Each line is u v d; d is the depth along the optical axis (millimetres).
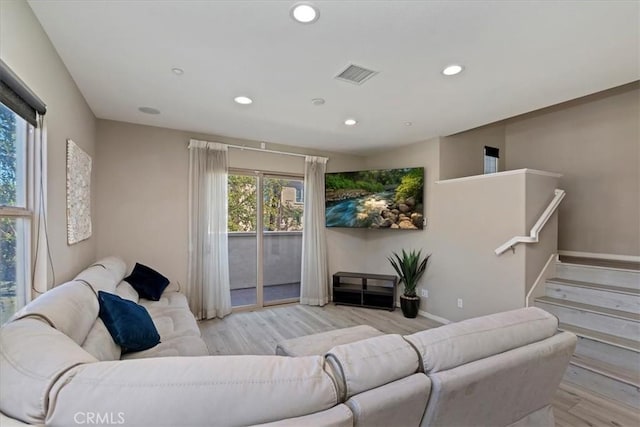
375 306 4652
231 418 773
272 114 3359
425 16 1718
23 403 748
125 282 3080
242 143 4402
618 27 1810
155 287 3236
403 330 3748
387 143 4598
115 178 3584
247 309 4484
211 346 3195
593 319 2779
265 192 4652
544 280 3340
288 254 4879
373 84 2602
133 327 1896
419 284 4402
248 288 4543
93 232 3309
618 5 1620
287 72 2395
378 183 4613
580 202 4082
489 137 4738
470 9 1655
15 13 1462
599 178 3916
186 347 2043
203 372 815
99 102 3008
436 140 4223
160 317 2645
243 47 2043
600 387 2359
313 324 3908
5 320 1574
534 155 4582
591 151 3990
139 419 730
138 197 3715
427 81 2539
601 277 3148
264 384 825
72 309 1502
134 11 1680
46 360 833
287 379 854
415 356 1100
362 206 4699
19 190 1732
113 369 802
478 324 1353
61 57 2148
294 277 4938
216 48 2059
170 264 3889
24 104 1617
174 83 2594
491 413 1304
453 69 2334
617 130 3773
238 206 4453
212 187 4082
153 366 818
